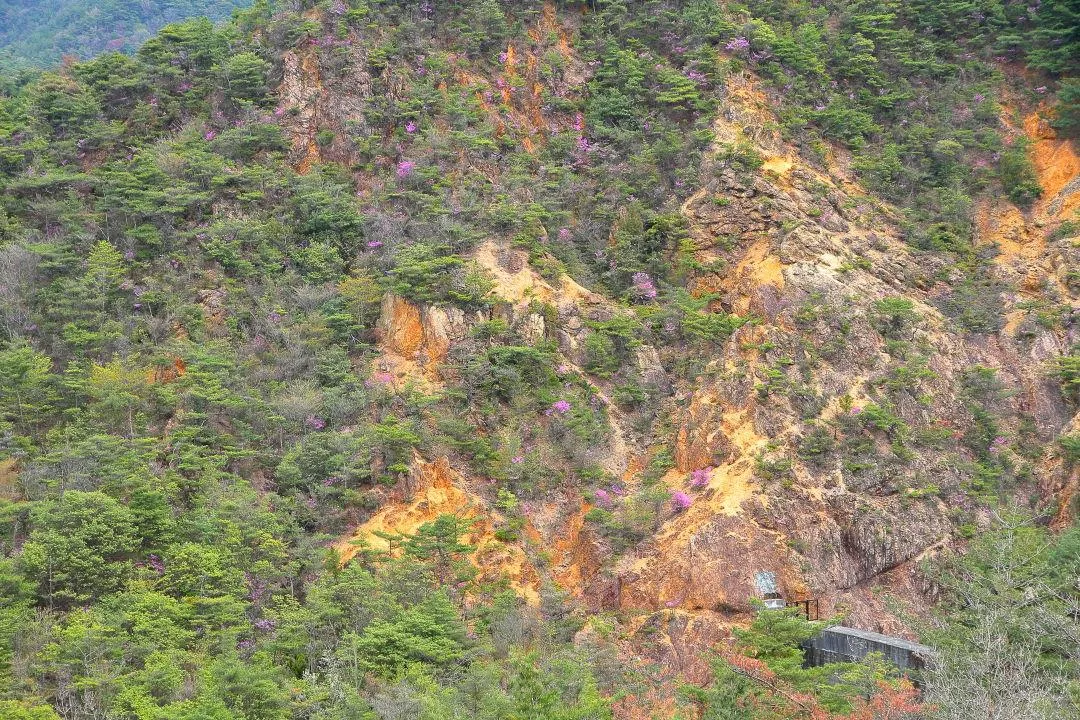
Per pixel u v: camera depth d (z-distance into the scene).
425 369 59.53
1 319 61.50
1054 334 63.19
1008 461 58.91
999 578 40.78
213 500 52.53
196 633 46.53
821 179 67.31
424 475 54.81
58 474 53.53
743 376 58.25
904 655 44.22
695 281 64.81
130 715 41.81
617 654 49.34
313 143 68.94
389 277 61.56
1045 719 33.25
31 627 45.25
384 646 45.50
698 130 68.31
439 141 67.25
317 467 55.22
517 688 38.59
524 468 56.50
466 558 52.97
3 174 69.12
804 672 37.47
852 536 54.38
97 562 48.34
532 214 64.88
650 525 55.22
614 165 69.56
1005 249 68.38
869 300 61.72
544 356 59.38
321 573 50.25
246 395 57.53
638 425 60.22
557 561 55.34
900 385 58.88
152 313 62.75
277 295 62.12
